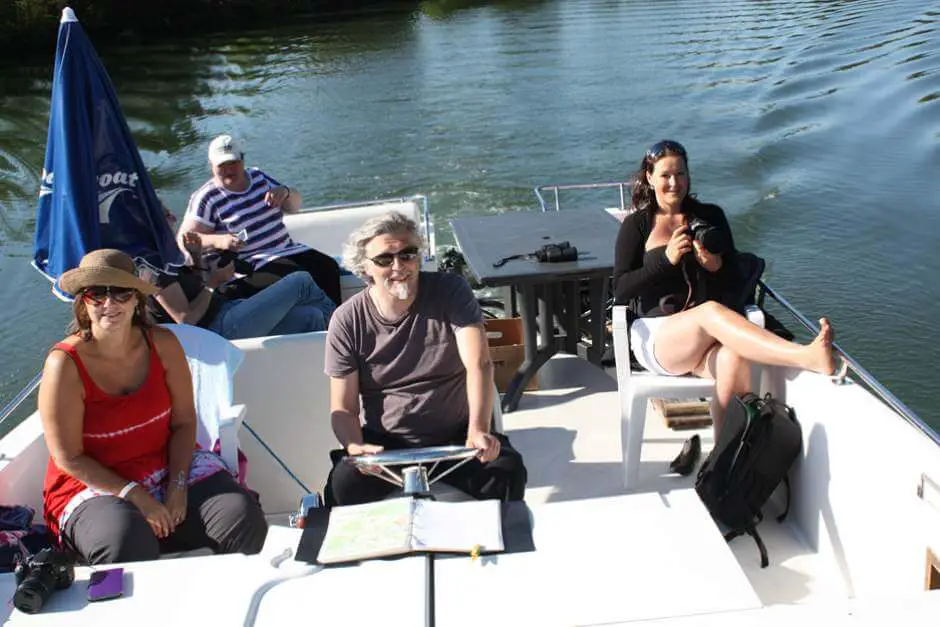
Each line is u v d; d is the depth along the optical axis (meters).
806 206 10.34
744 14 24.94
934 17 21.28
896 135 12.60
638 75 17.56
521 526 2.16
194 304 3.84
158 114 16.62
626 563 2.01
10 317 8.66
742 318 2.88
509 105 15.75
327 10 31.09
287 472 3.32
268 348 3.30
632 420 3.23
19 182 13.27
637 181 3.53
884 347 7.38
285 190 4.74
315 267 4.58
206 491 2.72
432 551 2.07
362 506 2.28
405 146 13.64
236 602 1.98
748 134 13.23
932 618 1.77
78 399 2.56
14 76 21.75
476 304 2.88
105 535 2.46
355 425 2.82
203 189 4.65
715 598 1.88
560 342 4.41
